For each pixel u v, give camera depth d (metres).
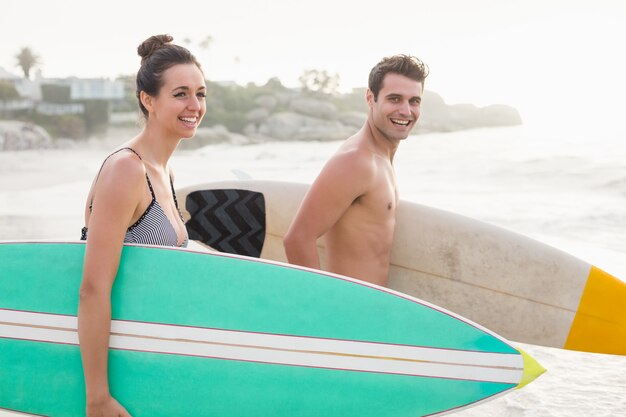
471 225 3.34
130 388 2.18
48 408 2.21
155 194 2.21
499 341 2.19
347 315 2.22
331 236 2.89
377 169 2.79
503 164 15.64
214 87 91.88
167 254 2.20
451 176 14.77
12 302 2.23
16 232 6.73
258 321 2.21
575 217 8.22
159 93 2.16
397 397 2.21
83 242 2.23
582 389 3.17
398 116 2.78
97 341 2.01
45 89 77.25
